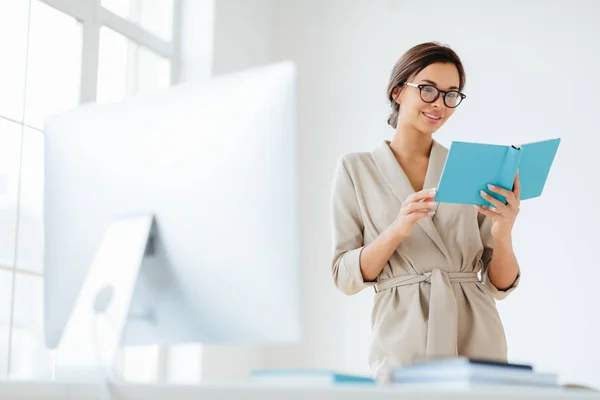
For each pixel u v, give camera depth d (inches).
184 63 193.2
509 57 185.5
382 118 196.7
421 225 97.7
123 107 69.1
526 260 176.6
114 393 56.0
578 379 169.5
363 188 101.8
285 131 61.1
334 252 100.1
